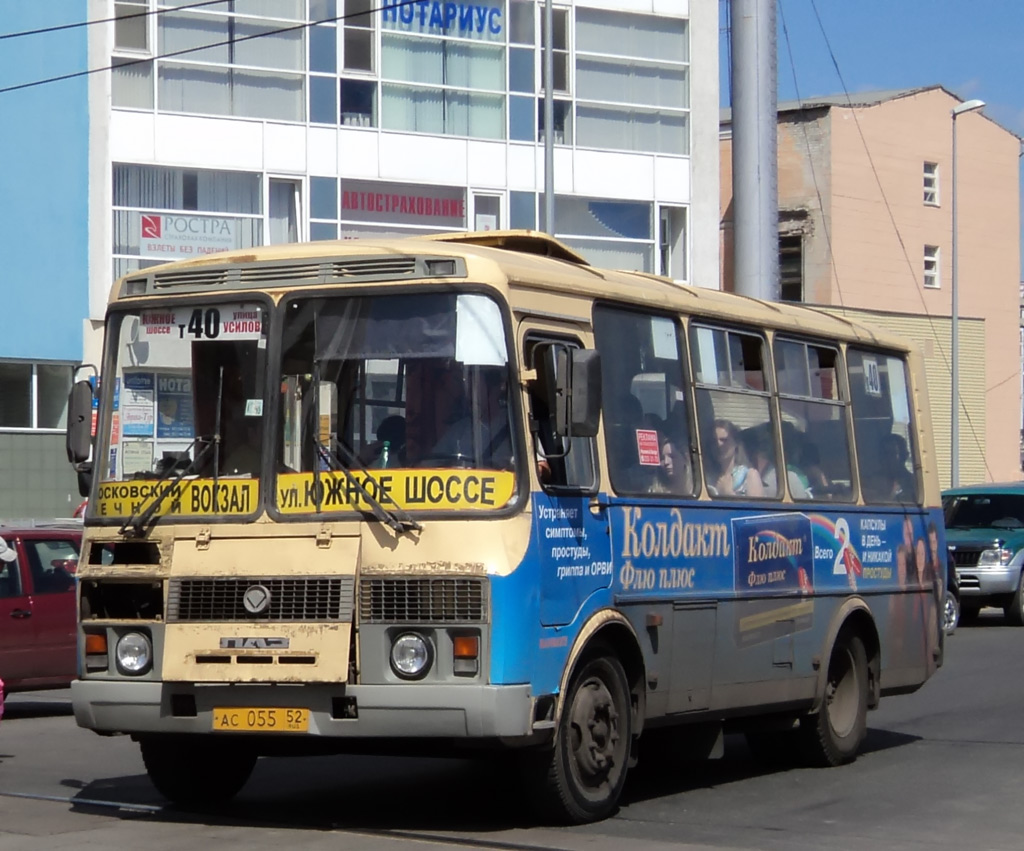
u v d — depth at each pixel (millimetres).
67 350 27406
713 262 33938
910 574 12859
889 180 51156
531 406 8461
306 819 9062
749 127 20375
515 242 9789
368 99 30141
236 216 28938
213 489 8648
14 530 14938
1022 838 8750
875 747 12680
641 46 33250
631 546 9250
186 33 28391
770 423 11070
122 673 8664
